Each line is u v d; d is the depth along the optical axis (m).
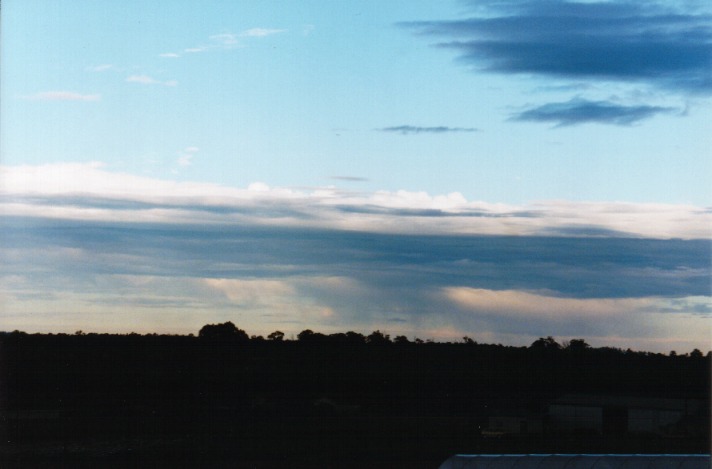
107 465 16.58
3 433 18.11
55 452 17.27
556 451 18.67
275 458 17.45
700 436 18.97
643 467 7.47
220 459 17.38
